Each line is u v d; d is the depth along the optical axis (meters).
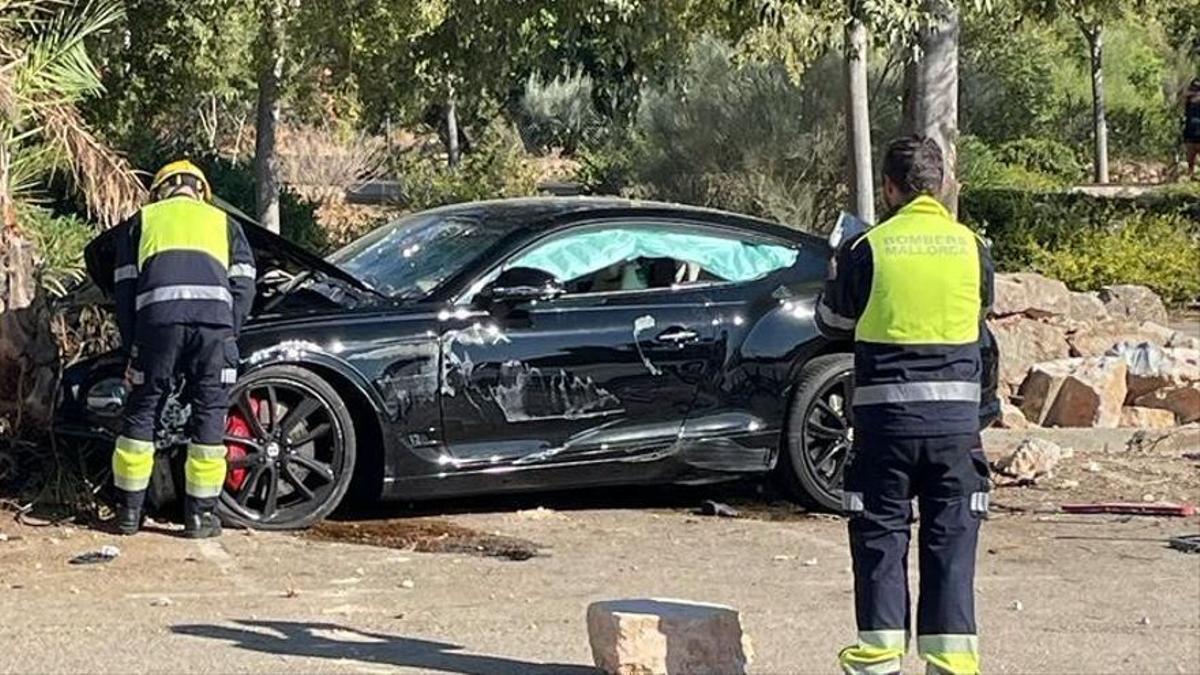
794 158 23.62
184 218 8.28
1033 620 7.05
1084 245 22.02
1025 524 9.08
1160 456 11.13
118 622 6.79
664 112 24.56
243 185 24.77
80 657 6.27
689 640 5.81
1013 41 32.72
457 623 6.88
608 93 29.28
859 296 5.65
